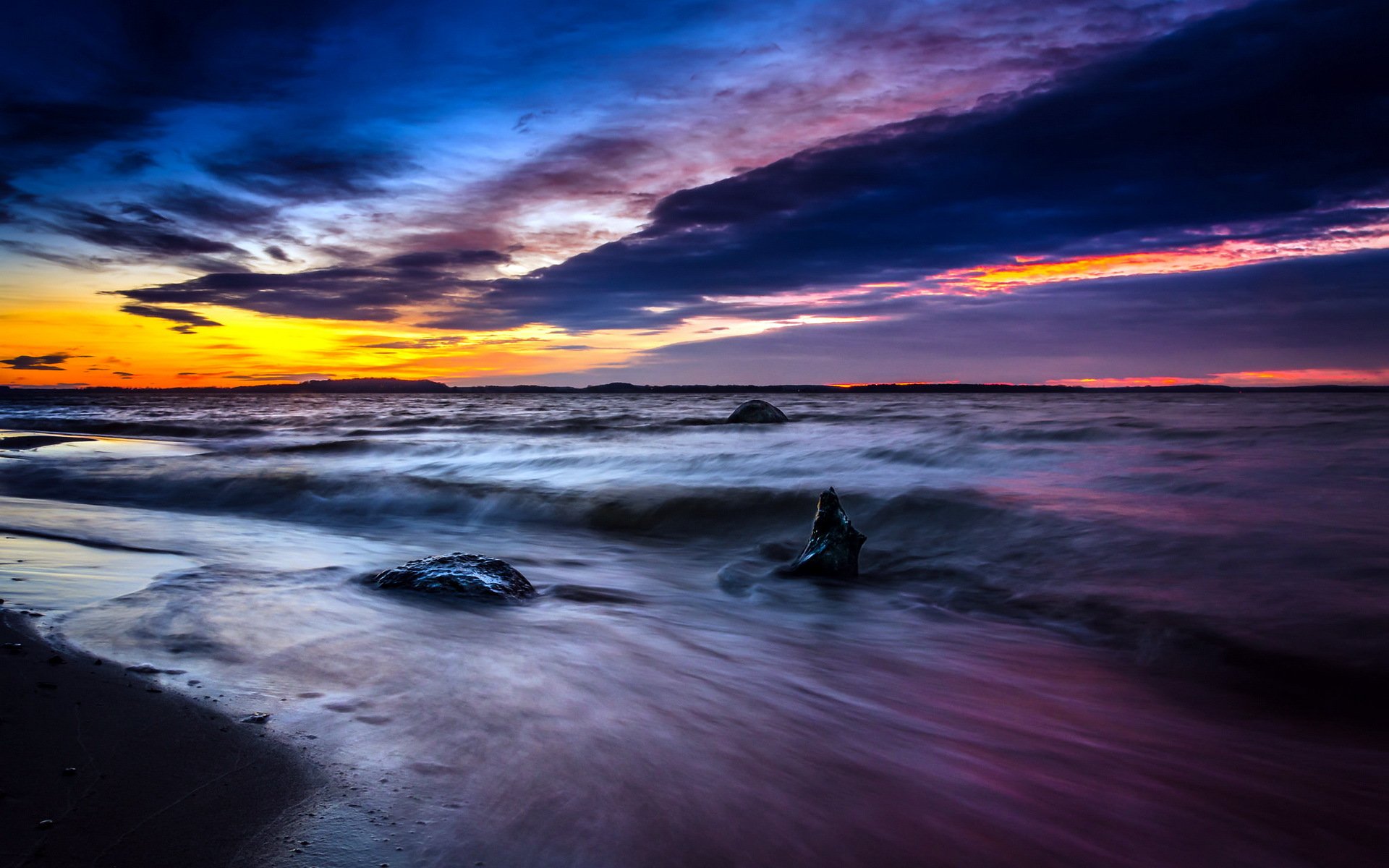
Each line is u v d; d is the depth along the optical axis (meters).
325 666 3.78
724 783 2.75
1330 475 10.82
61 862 1.93
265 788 2.43
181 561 6.55
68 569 5.85
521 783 2.60
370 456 18.59
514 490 12.53
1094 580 6.48
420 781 2.56
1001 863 2.33
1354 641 4.75
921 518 9.09
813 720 3.56
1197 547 6.98
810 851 2.31
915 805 2.69
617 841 2.27
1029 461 14.05
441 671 3.83
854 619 5.87
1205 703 4.14
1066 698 4.15
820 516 7.48
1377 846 2.59
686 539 9.76
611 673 4.05
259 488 12.90
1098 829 2.61
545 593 6.28
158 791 2.36
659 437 22.38
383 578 5.90
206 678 3.46
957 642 5.27
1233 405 45.03
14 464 16.00
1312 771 3.23
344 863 2.03
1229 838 2.60
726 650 4.77
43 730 2.74
